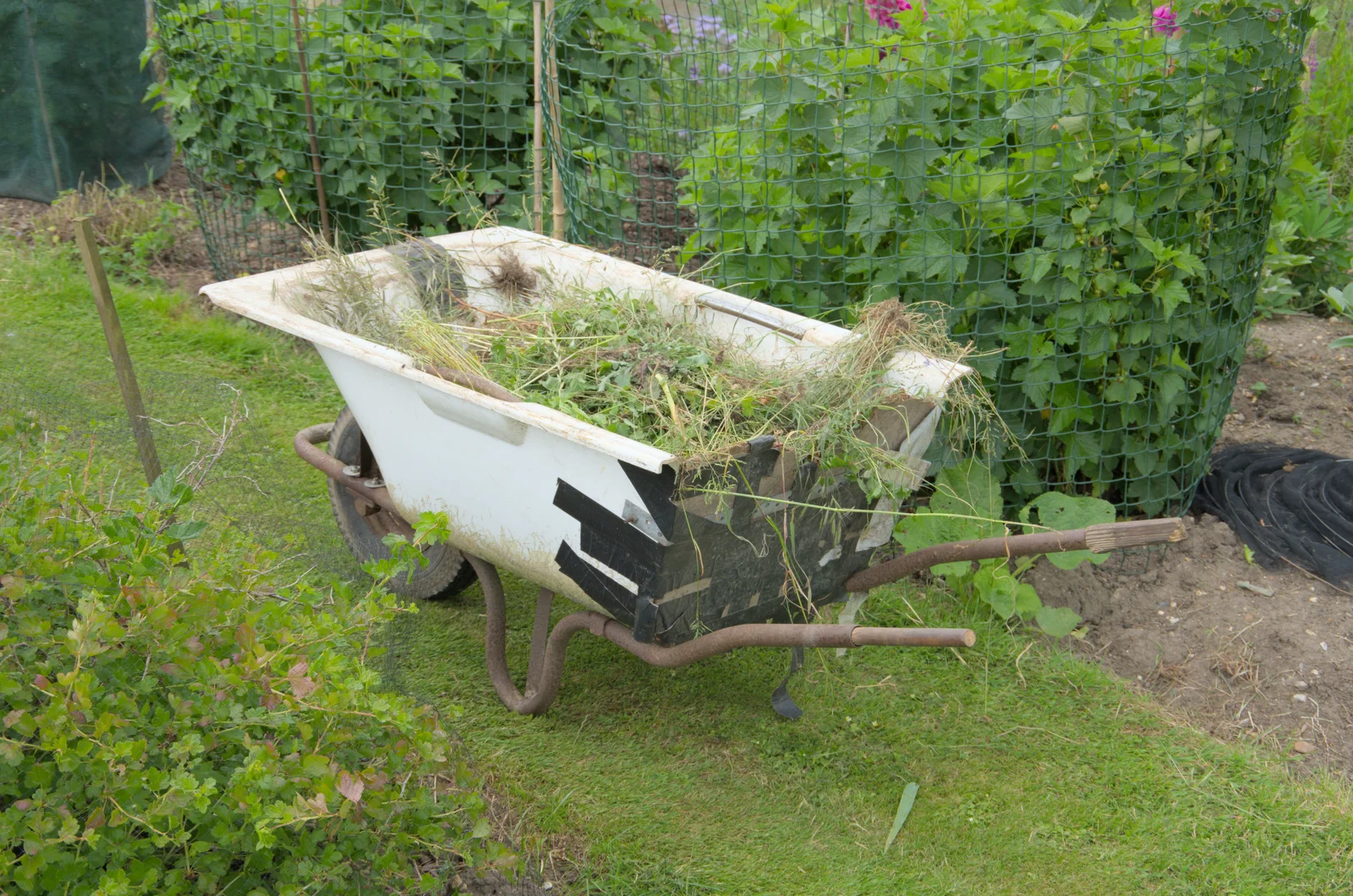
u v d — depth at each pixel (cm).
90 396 431
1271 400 543
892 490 298
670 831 303
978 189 388
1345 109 710
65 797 194
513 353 324
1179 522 249
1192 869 298
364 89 566
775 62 418
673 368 307
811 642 260
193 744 194
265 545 318
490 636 339
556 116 493
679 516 259
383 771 232
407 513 342
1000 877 296
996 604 382
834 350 310
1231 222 418
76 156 735
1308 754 341
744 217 419
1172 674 374
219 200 654
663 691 358
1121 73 390
